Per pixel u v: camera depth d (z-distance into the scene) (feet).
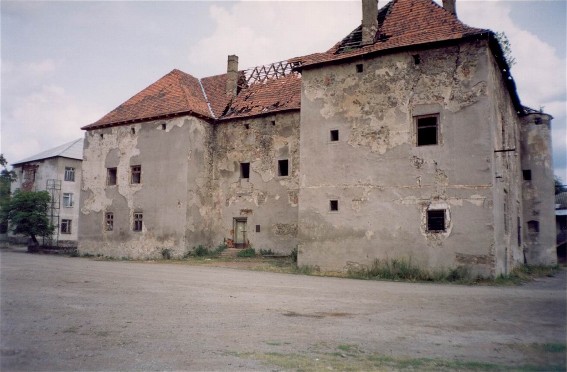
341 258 55.06
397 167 53.01
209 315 25.77
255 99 84.12
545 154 76.54
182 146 77.51
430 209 50.26
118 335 20.75
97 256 84.02
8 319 23.48
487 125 48.26
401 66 54.24
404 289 39.29
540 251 74.79
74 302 28.81
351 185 55.72
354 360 17.58
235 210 80.07
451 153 49.85
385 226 52.75
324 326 23.52
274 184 76.59
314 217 57.67
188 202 75.87
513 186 64.80
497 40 50.37
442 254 48.91
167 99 83.76
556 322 25.12
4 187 124.36
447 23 54.39
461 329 23.22
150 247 78.07
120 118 85.87
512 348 19.74
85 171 89.15
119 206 83.25
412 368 16.70
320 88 59.82
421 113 52.21
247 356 17.88
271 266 61.62
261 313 26.73
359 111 56.49
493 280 45.75
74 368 16.06
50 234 108.06
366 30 58.65
